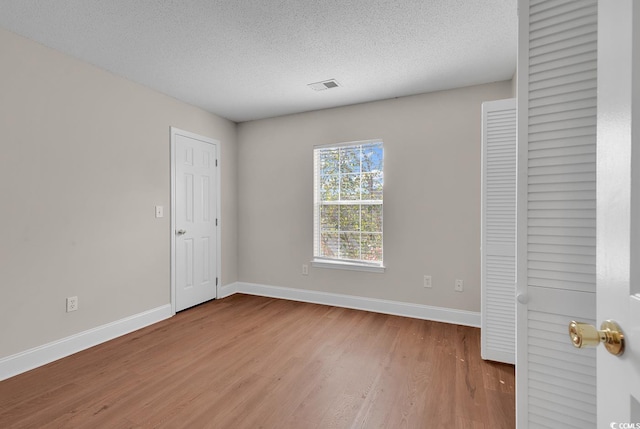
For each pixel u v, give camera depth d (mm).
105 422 1583
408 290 3152
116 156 2684
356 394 1820
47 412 1659
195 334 2715
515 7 1818
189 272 3416
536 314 1020
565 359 977
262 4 1788
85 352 2365
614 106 515
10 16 1876
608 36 536
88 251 2479
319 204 3660
